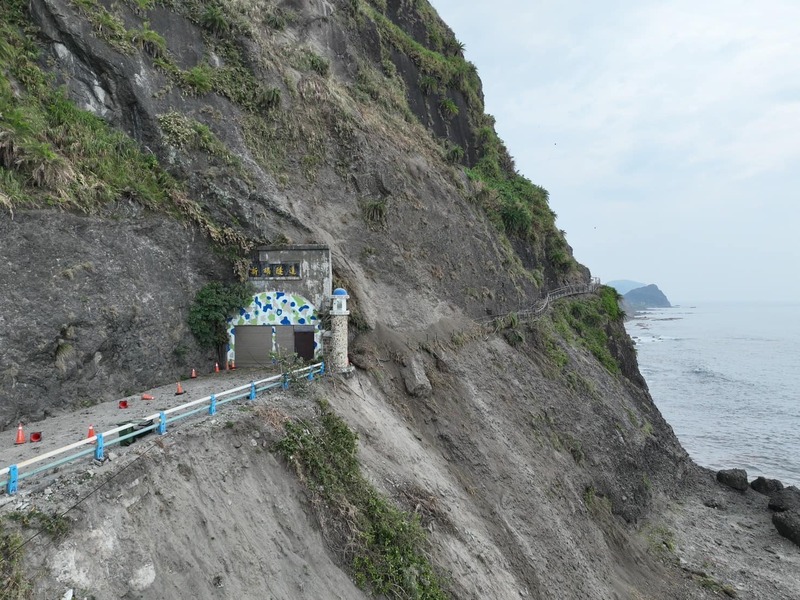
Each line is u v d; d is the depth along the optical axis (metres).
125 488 9.02
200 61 21.83
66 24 17.34
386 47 39.50
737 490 34.81
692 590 22.80
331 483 12.70
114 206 15.52
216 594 9.18
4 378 11.65
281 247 18.75
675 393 69.94
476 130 46.09
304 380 15.32
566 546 19.61
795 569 25.34
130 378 14.80
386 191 26.20
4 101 14.27
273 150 22.70
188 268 17.48
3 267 12.10
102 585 7.93
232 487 10.91
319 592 10.65
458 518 16.08
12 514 7.51
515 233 39.88
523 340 29.53
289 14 30.08
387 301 22.62
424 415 19.55
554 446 24.50
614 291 49.69
